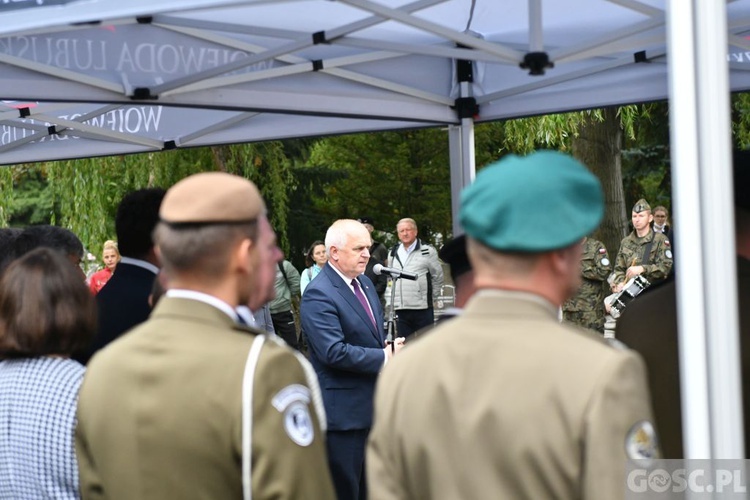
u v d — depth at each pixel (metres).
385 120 5.91
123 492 2.15
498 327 1.83
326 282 5.25
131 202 3.54
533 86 5.50
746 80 5.18
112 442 2.17
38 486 2.52
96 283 11.69
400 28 5.05
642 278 10.00
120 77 4.36
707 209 2.02
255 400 2.08
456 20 5.12
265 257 2.29
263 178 17.38
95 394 2.22
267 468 2.06
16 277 2.65
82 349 2.71
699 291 2.01
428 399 1.85
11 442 2.54
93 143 6.75
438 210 20.86
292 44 4.27
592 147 16.17
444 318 2.78
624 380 1.70
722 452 1.99
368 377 5.27
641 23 4.02
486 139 19.19
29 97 4.12
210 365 2.12
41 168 20.45
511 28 5.28
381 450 1.93
